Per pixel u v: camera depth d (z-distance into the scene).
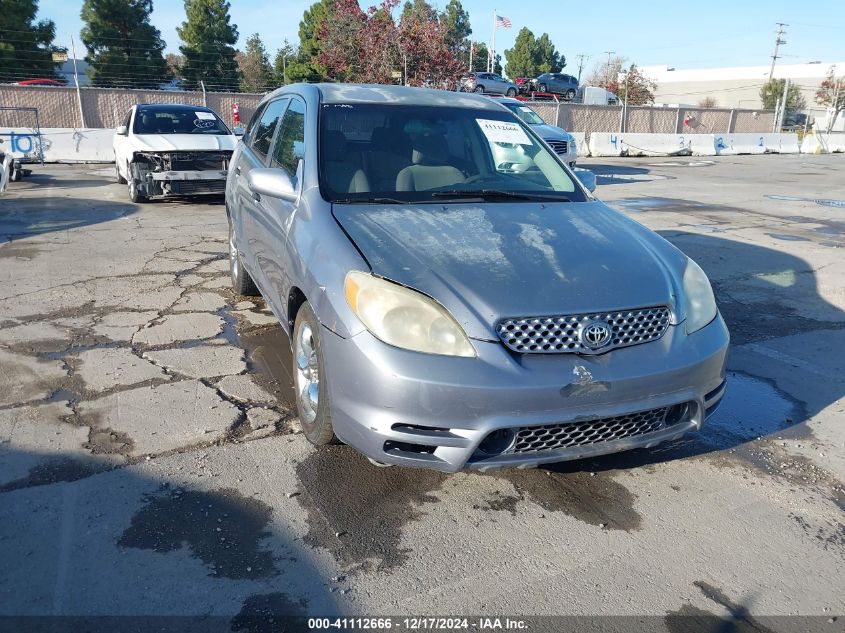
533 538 2.90
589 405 2.82
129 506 2.99
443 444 2.75
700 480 3.40
